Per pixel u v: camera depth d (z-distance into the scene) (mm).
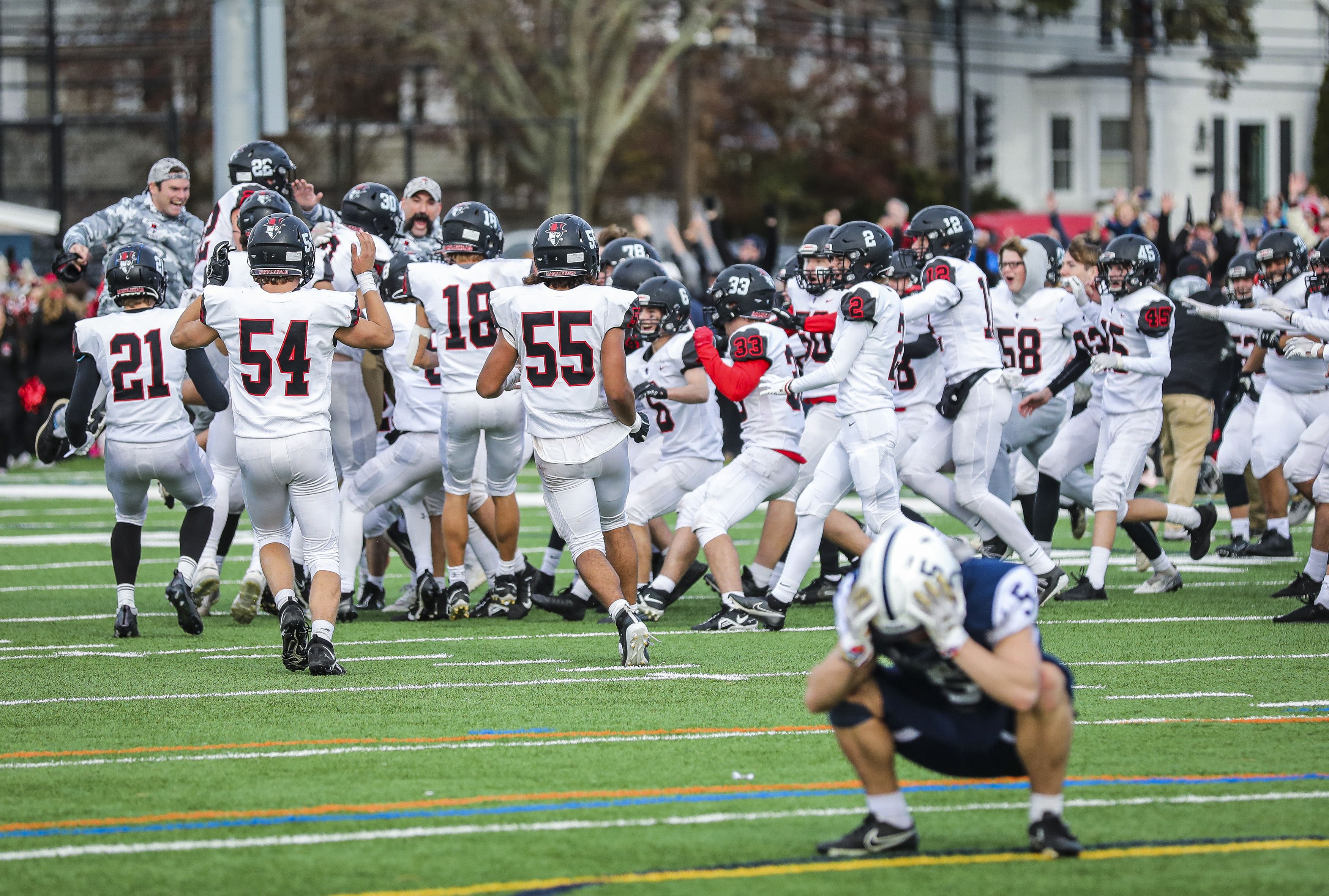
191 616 32281
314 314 26875
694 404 34188
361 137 94375
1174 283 43875
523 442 34406
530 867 17141
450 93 136625
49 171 97438
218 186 53312
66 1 139875
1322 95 105688
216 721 24422
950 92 152125
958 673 16844
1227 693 26156
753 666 28938
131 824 18828
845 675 16750
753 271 33094
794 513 34469
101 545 49531
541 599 35156
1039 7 144375
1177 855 17391
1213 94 141875
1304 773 20938
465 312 32938
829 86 150250
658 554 38344
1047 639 31328
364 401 35500
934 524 51500
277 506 27828
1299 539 48000
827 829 18547
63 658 30141
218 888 16500
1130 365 34875
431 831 18469
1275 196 57781
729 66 150250
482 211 33719
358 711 25125
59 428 32156
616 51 126188
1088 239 41438
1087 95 148875
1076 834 18234
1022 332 37156
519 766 21547
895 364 31953
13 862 17375
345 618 35281
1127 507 36875
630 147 146750
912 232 34469
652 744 22766
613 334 28609
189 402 32000
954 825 18750
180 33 121562
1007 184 150000
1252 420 43219
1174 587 37688
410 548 37812
